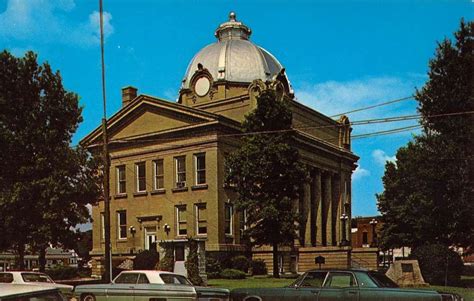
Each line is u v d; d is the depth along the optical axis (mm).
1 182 28000
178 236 46938
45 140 28703
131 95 57312
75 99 30031
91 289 17828
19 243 29156
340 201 63250
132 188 50312
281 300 15125
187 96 58062
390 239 57000
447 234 32219
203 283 30297
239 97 53312
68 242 29203
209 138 45969
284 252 49812
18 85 28656
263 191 37531
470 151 28781
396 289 13766
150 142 49469
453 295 13258
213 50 60156
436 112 29828
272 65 60875
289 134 38562
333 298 14336
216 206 44969
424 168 29938
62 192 27891
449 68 29469
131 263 39062
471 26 29391
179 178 47812
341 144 65688
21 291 8805
